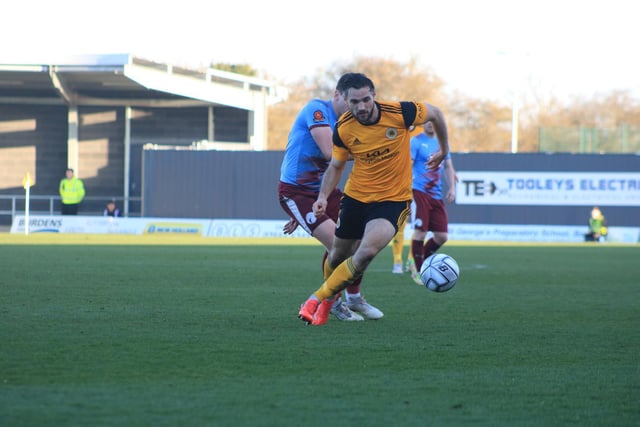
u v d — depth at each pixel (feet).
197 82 235.81
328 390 33.09
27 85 245.04
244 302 61.93
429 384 34.53
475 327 51.26
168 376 35.09
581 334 48.83
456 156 214.28
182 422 27.99
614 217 211.82
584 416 29.78
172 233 218.79
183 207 221.87
